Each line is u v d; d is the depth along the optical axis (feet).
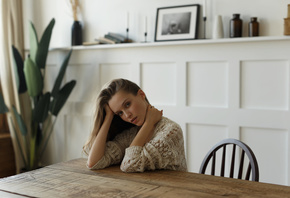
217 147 5.49
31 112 11.09
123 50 10.39
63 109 11.62
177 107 9.66
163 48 9.77
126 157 4.70
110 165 5.08
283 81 8.40
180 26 9.53
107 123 5.00
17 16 11.98
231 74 8.92
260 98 8.69
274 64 8.48
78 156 11.48
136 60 10.19
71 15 11.37
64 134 11.68
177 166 4.87
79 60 11.21
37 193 3.88
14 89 11.32
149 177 4.39
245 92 8.85
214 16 9.23
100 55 10.80
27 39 12.11
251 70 8.75
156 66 9.95
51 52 11.71
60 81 10.57
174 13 9.64
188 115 9.52
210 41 8.93
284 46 8.31
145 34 10.01
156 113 4.99
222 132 9.16
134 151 4.66
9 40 11.27
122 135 5.36
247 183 4.09
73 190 3.94
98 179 4.36
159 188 3.92
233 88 8.91
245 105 8.87
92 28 11.07
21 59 11.13
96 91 10.95
